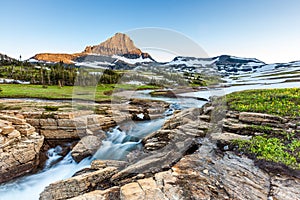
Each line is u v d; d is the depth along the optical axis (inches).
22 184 252.5
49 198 161.5
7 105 402.0
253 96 403.2
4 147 258.8
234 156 190.9
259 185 146.4
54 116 340.8
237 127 252.4
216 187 143.5
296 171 163.5
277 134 234.1
